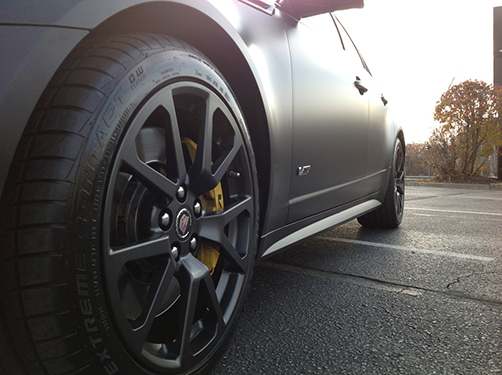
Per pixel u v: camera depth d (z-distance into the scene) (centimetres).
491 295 201
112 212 99
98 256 85
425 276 231
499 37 1348
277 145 160
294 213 188
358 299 193
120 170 95
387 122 325
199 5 118
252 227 141
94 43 99
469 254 282
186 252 113
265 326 162
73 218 81
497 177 1262
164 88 104
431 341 151
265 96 151
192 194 115
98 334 85
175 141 107
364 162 269
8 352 81
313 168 196
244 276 137
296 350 143
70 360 81
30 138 82
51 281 78
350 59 263
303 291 204
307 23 212
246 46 146
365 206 296
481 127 1218
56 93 86
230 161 128
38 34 81
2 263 78
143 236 103
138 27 120
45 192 79
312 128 191
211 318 122
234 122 130
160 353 105
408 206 605
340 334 156
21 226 78
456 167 1304
